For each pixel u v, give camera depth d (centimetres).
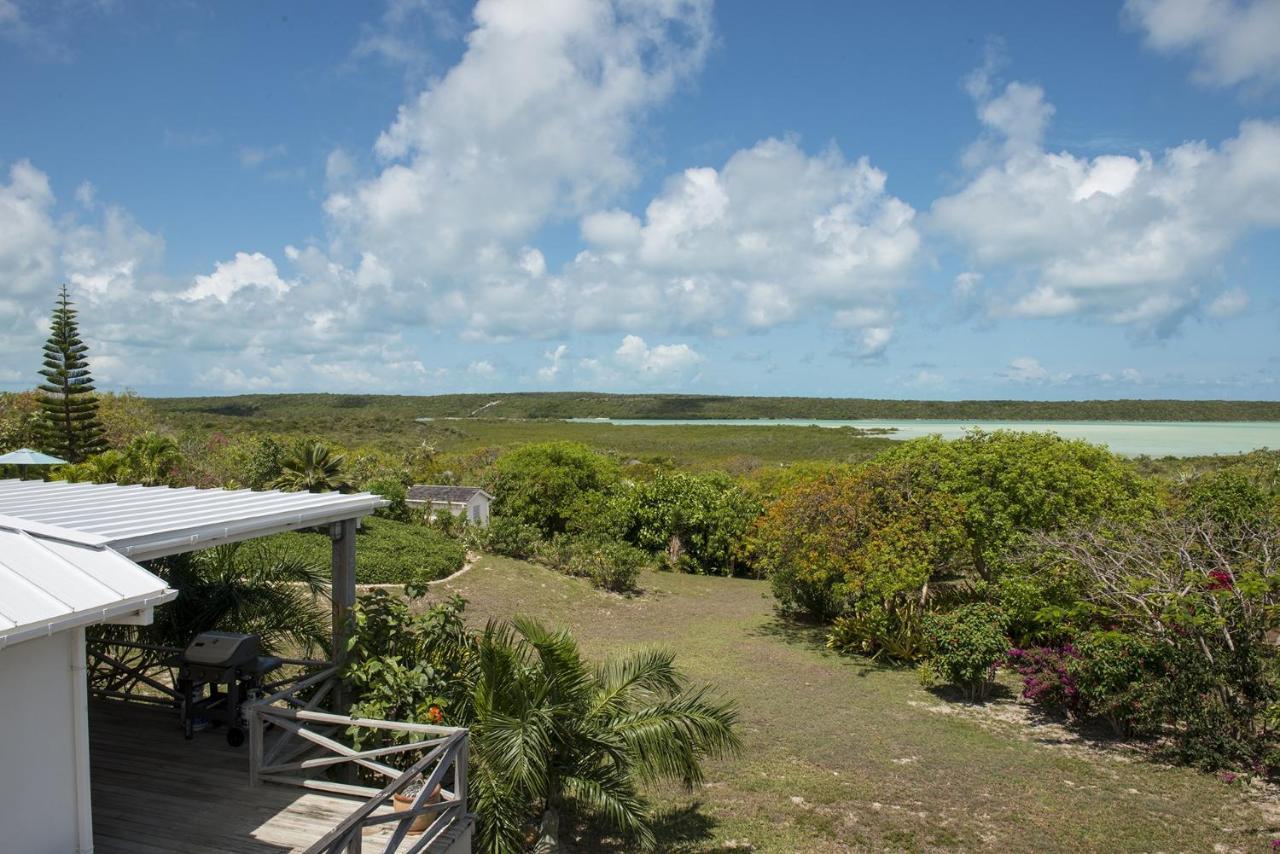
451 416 11275
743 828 852
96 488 885
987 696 1382
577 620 1983
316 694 724
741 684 1452
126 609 432
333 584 780
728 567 3033
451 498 3088
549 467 3272
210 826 570
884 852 802
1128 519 1606
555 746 718
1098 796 938
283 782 643
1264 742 1013
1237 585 1020
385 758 717
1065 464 1720
